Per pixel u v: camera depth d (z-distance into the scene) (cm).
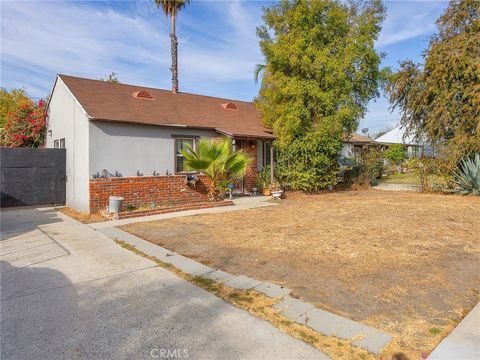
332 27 1348
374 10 1366
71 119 1116
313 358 252
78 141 1046
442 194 1398
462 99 1370
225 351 264
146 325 308
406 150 2884
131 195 998
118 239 645
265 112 1477
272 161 1377
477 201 1151
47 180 1170
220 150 1085
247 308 339
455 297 364
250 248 567
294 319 314
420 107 1507
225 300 360
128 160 1030
